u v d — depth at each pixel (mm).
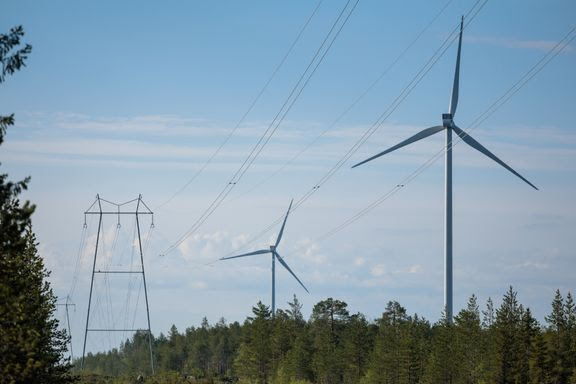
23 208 54562
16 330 64750
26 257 98125
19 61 51344
